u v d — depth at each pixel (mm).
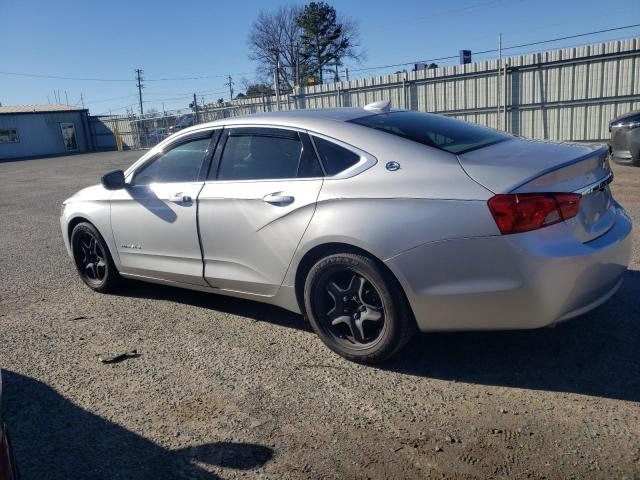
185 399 3396
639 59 16297
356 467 2689
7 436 2025
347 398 3305
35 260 7121
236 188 4133
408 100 21906
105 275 5328
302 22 62344
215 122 4496
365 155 3627
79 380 3713
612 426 2869
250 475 2684
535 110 18688
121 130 41281
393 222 3352
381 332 3561
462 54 23719
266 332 4316
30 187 17562
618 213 3730
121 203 4922
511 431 2889
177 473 2729
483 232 3125
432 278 3277
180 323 4598
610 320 4055
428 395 3287
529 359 3619
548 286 3090
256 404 3293
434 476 2594
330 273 3670
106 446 2977
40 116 41062
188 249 4488
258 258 4035
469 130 4090
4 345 4348
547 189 3129
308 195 3717
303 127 3938
